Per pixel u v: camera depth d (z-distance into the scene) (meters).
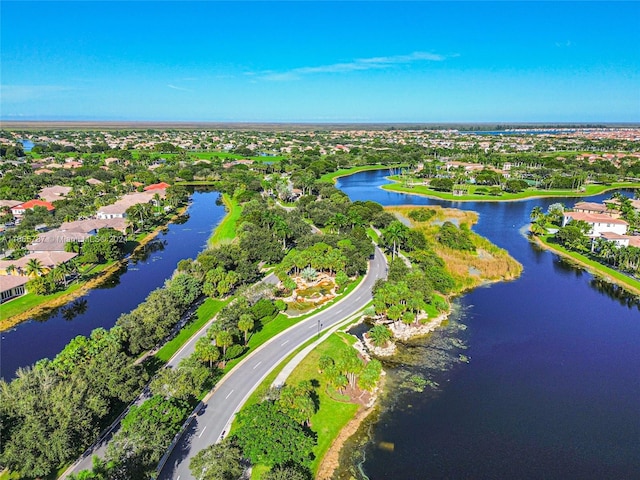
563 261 169.25
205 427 73.56
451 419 80.12
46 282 129.12
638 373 95.56
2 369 93.75
